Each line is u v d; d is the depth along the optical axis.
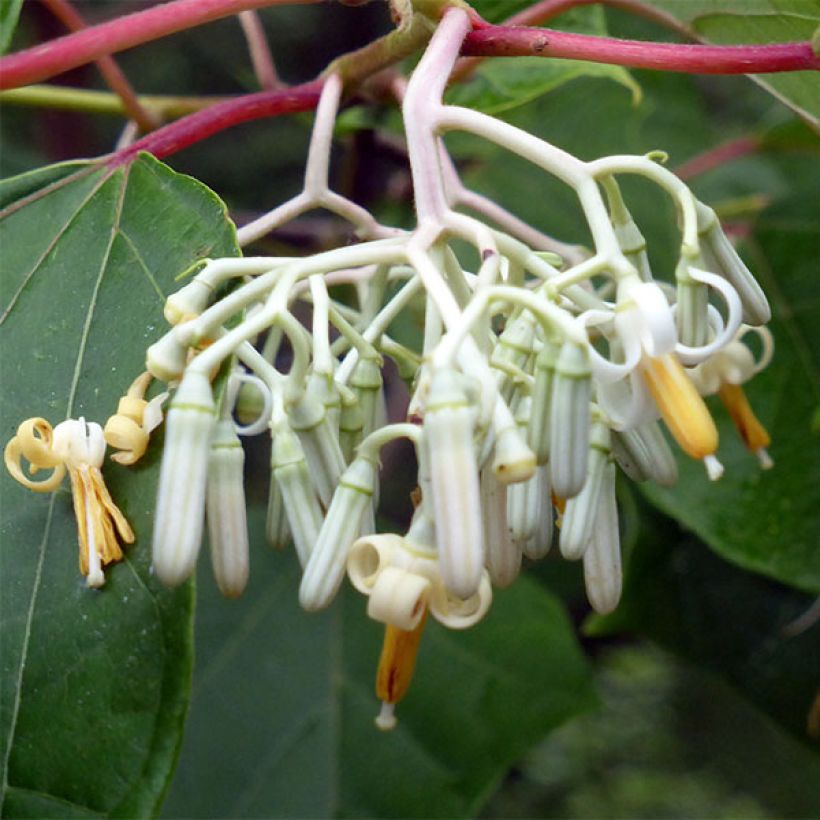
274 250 0.21
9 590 0.13
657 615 0.22
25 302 0.14
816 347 0.21
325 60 0.39
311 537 0.13
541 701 0.21
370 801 0.20
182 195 0.14
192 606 0.13
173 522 0.12
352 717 0.20
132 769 0.13
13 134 0.31
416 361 0.14
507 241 0.13
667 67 0.14
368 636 0.21
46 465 0.13
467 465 0.12
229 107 0.16
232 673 0.21
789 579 0.20
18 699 0.13
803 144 0.23
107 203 0.15
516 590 0.21
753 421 0.16
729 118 0.36
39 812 0.13
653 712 0.41
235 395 0.15
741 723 0.33
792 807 0.32
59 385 0.14
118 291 0.14
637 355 0.12
